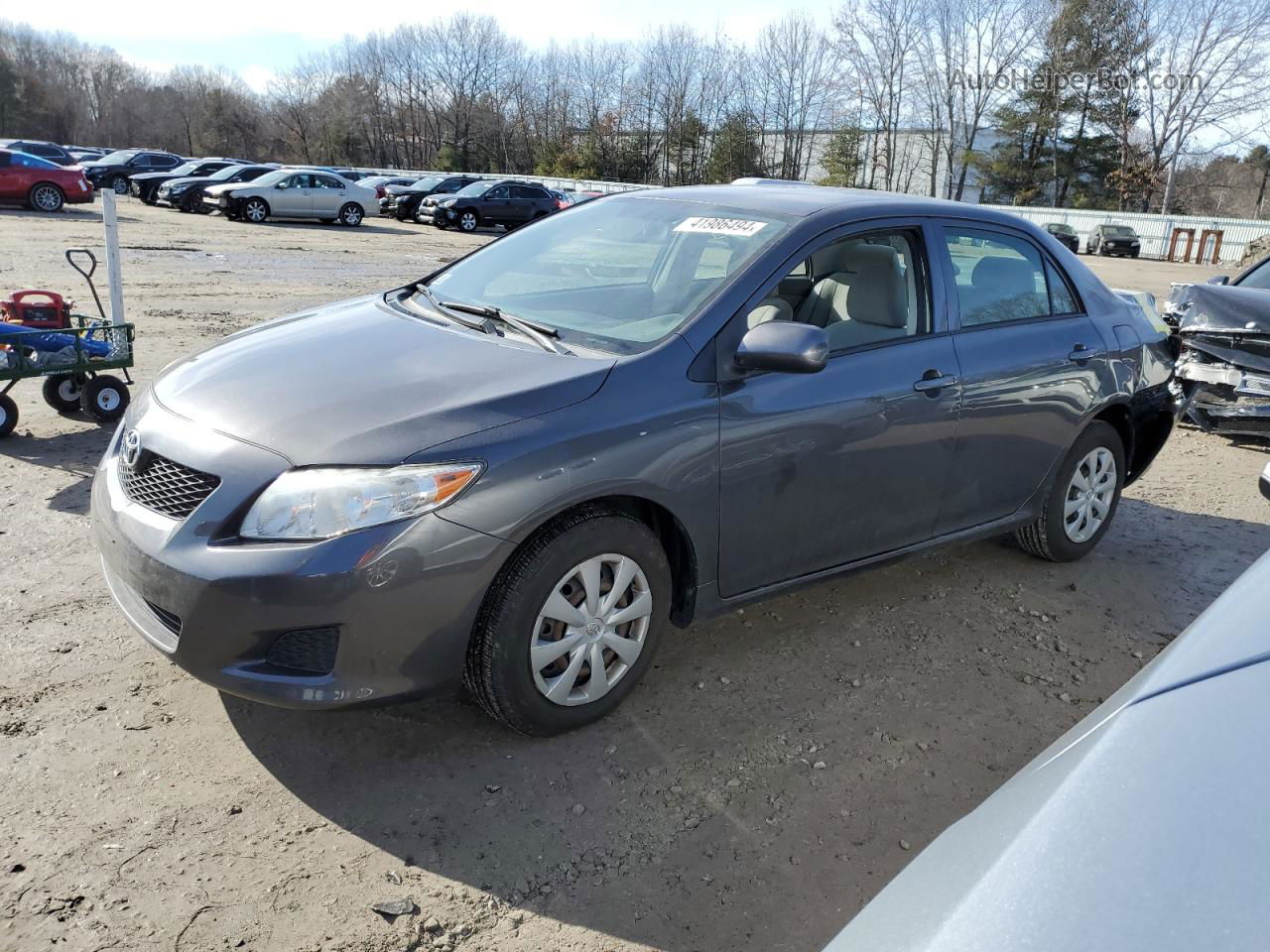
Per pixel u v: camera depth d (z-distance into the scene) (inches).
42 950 83.2
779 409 126.0
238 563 97.7
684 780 112.5
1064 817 44.0
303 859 96.4
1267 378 275.3
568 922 90.7
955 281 152.9
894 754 120.7
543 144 2933.1
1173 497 239.5
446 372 115.1
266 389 113.7
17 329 220.7
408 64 3189.0
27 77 3575.3
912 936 41.1
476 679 110.6
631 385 115.0
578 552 111.1
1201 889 38.2
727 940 89.7
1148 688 52.6
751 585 132.0
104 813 100.7
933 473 148.9
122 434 121.3
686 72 2647.6
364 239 913.5
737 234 138.1
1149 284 1027.9
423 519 99.6
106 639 134.8
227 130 3489.2
